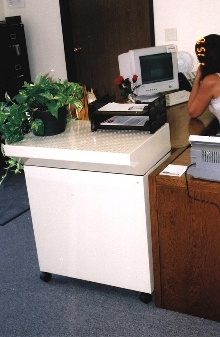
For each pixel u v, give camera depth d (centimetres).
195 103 283
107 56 450
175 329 209
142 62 320
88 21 444
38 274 264
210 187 190
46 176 226
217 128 285
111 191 212
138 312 223
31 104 221
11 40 433
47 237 240
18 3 457
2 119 218
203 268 205
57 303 236
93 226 224
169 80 333
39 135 229
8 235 314
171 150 238
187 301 216
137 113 214
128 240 218
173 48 329
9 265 277
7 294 247
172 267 212
